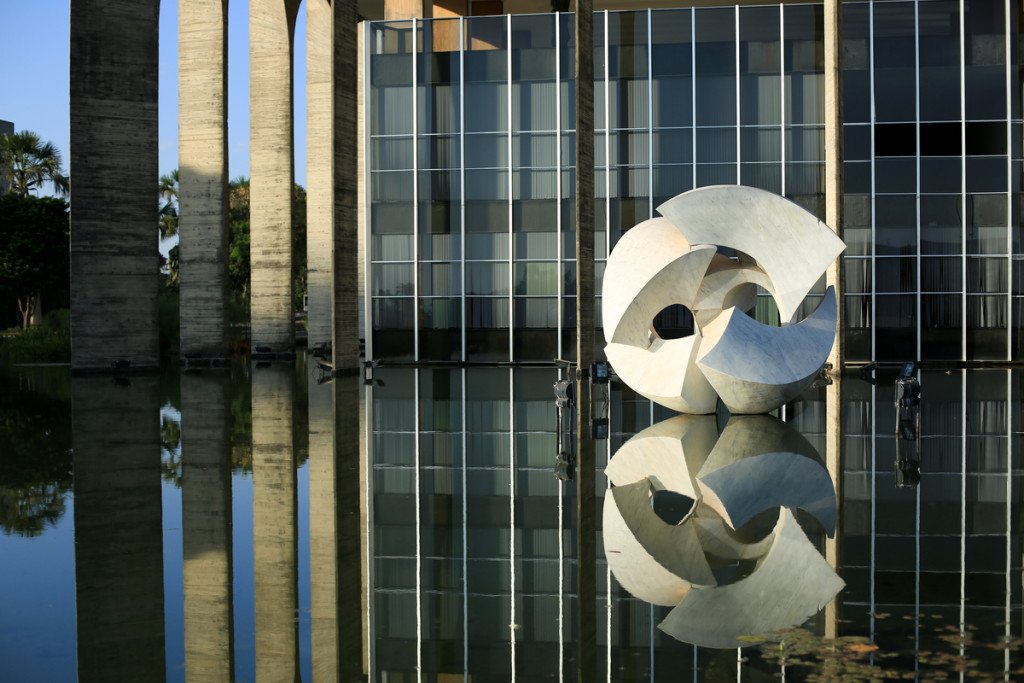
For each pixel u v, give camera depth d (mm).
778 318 30922
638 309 17641
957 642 6062
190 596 7418
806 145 30578
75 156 29047
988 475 11508
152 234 30016
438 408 19781
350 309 28375
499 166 31641
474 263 31922
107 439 15594
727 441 14266
